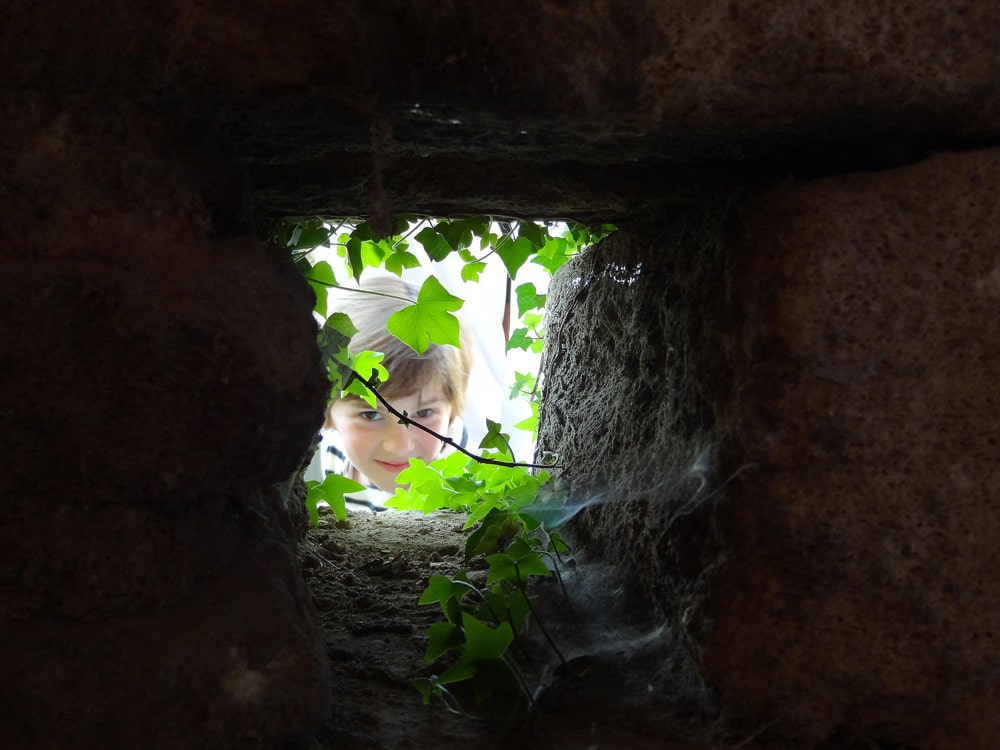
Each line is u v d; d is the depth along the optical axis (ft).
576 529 2.12
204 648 1.19
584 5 1.20
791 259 1.29
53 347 1.10
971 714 1.31
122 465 1.15
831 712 1.35
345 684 1.58
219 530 1.30
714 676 1.38
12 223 1.11
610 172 1.67
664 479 1.65
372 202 1.46
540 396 3.00
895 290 1.28
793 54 1.24
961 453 1.29
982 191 1.29
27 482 1.13
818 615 1.32
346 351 2.19
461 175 1.72
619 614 1.76
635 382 1.93
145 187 1.18
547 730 1.43
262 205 1.84
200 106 1.24
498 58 1.19
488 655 1.46
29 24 1.12
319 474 3.40
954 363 1.29
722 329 1.45
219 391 1.18
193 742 1.16
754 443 1.32
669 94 1.25
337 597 2.07
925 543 1.30
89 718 1.11
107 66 1.16
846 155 1.45
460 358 3.92
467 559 2.04
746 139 1.39
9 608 1.13
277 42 1.17
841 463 1.30
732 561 1.36
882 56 1.25
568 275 2.47
